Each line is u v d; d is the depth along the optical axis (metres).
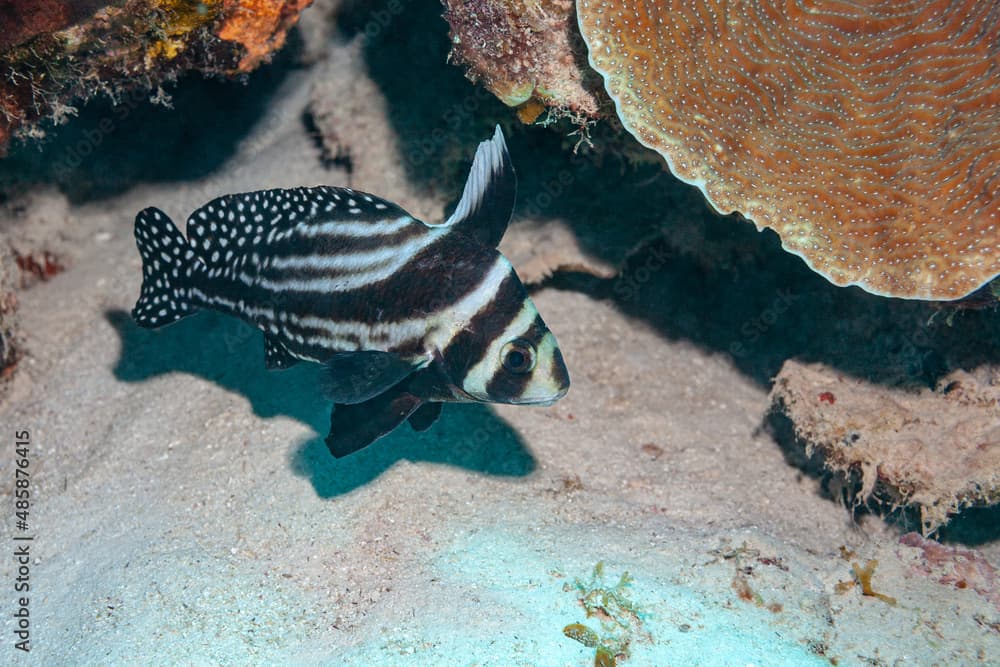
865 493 0.77
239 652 0.66
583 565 0.71
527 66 0.71
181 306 0.71
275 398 0.82
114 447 0.81
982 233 0.66
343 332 0.67
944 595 0.74
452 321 0.66
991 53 0.66
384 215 0.66
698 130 0.68
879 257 0.67
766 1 0.68
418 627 0.66
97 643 0.66
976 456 0.75
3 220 0.92
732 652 0.66
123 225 0.96
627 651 0.65
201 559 0.71
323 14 0.95
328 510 0.74
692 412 0.88
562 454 0.81
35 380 0.86
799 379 0.82
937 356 0.79
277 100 1.00
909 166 0.67
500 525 0.74
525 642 0.65
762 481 0.82
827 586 0.73
